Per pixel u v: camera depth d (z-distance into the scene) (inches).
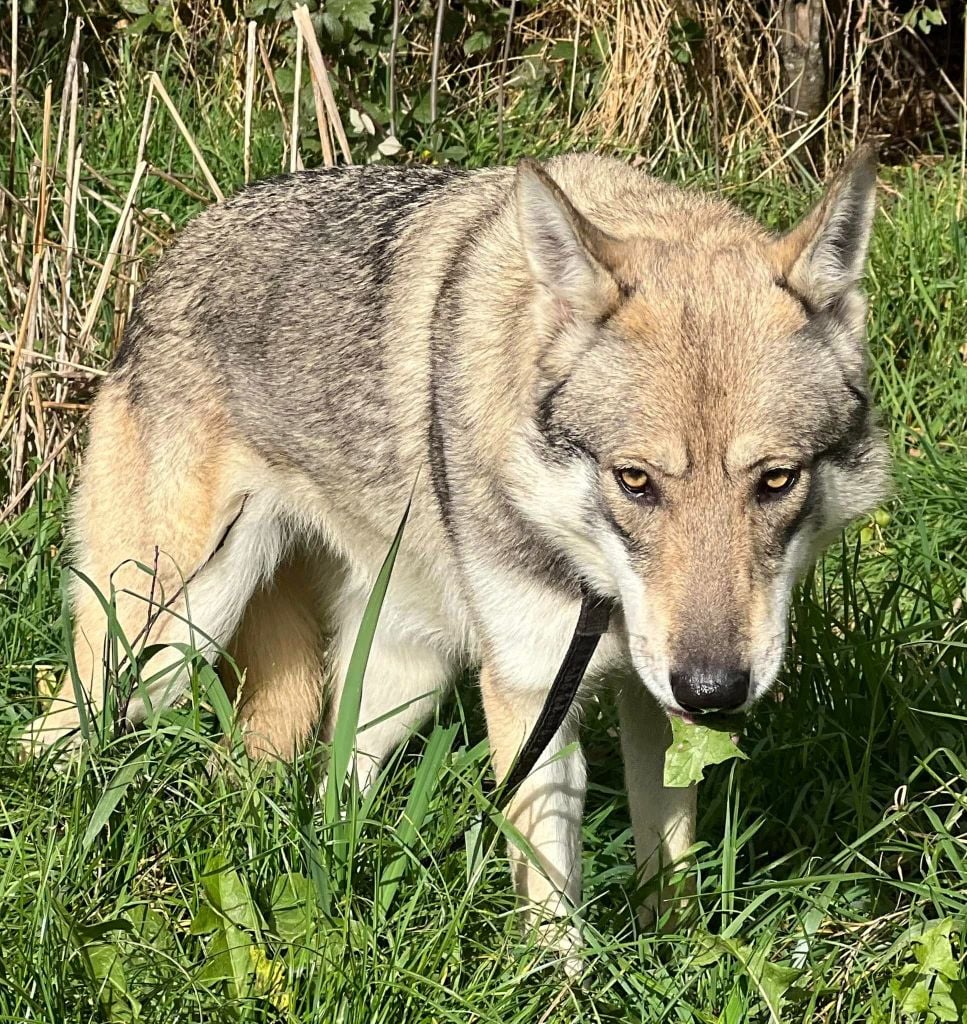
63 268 104.3
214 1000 77.4
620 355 80.0
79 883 80.3
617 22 144.3
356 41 124.0
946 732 89.0
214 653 91.9
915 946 78.4
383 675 93.7
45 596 94.7
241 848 81.6
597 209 86.3
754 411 78.7
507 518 82.8
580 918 81.7
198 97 133.6
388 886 80.0
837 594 95.5
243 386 90.7
